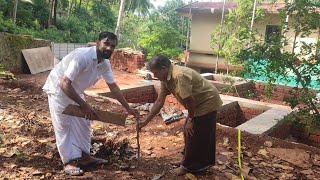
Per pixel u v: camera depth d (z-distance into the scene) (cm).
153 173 404
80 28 2264
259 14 1437
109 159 433
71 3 2472
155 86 979
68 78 353
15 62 1075
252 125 635
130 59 1357
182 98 359
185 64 1756
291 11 600
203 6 1903
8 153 421
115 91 412
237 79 1113
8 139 467
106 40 367
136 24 2677
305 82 607
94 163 408
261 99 1063
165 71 360
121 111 668
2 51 1028
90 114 369
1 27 1479
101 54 373
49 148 445
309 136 723
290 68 600
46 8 2217
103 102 725
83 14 2572
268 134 609
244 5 1449
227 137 554
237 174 425
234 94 1046
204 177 406
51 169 390
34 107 646
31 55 1123
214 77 1266
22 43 1103
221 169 433
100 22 2528
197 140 391
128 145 488
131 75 1261
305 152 505
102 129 550
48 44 1241
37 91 811
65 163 389
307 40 1031
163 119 631
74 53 376
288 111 755
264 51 594
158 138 538
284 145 536
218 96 389
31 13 2034
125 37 2314
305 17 591
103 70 399
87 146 407
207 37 1878
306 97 586
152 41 1698
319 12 609
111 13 2719
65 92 355
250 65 623
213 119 391
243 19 1453
